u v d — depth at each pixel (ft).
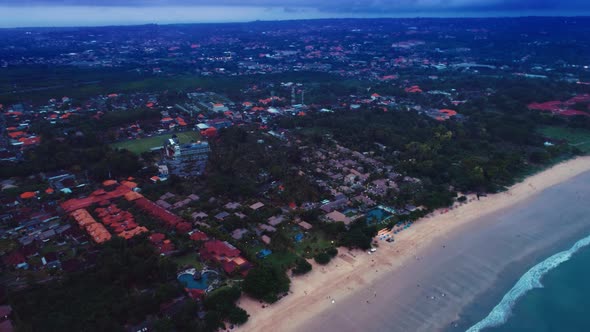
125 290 350.23
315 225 468.75
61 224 467.11
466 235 462.19
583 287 381.19
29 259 399.65
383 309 346.33
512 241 452.35
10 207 505.25
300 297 357.20
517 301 362.12
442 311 346.74
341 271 393.91
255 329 320.50
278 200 533.14
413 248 434.71
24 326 295.28
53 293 337.52
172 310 327.47
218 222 479.41
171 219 470.39
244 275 382.63
